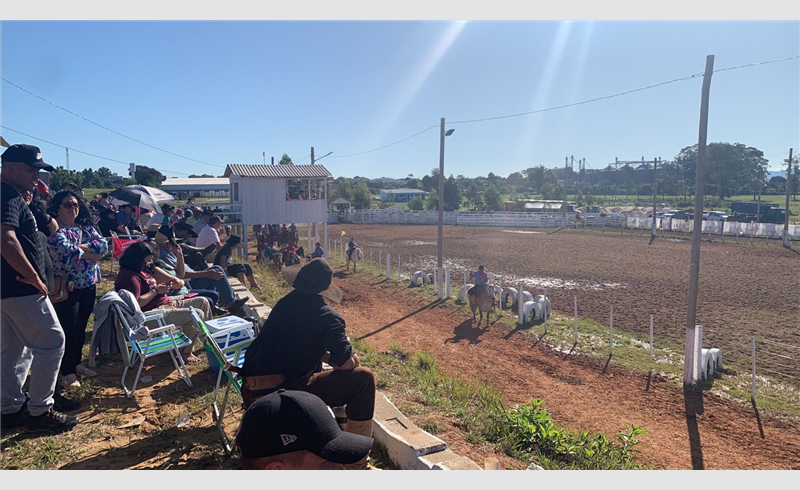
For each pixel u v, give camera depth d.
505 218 60.19
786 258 30.89
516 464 5.42
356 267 28.42
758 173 128.12
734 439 8.45
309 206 29.44
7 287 4.06
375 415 4.91
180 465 4.03
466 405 7.48
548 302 16.62
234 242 12.16
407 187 184.88
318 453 2.14
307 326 3.65
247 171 27.89
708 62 11.07
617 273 25.25
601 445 6.58
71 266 5.35
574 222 56.50
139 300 6.55
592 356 12.70
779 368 11.78
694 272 10.91
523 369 11.76
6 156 4.19
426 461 3.98
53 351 4.33
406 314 17.45
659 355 12.76
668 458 7.63
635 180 148.00
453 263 29.45
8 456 3.94
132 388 5.61
